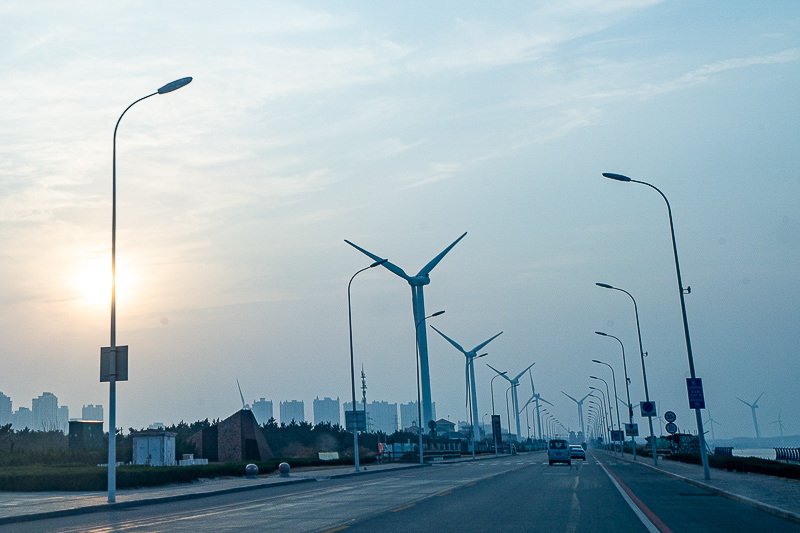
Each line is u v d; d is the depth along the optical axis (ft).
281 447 320.91
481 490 91.45
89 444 204.23
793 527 50.16
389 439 371.15
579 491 88.17
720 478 106.01
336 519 58.29
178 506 80.18
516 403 547.90
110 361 87.71
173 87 91.76
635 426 237.86
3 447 190.49
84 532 53.62
